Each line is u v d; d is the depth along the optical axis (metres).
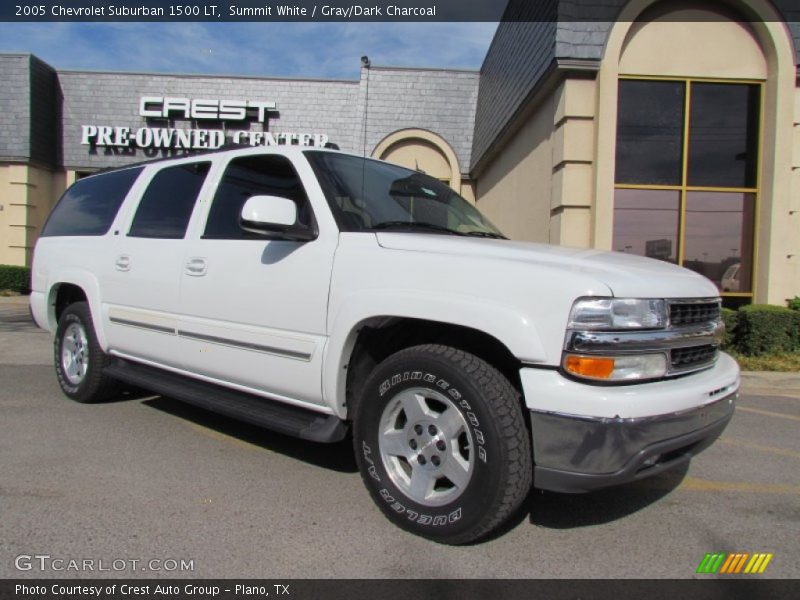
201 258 3.74
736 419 5.26
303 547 2.70
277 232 3.15
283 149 3.61
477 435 2.54
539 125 9.48
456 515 2.62
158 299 4.06
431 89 15.59
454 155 15.44
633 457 2.38
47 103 15.59
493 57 13.23
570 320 2.40
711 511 3.23
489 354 2.88
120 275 4.42
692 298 2.77
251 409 3.52
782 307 7.91
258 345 3.39
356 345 3.09
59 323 5.23
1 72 14.80
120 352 4.60
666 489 3.55
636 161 8.50
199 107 15.58
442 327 2.94
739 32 8.36
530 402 2.45
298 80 15.87
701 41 8.34
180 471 3.57
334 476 3.55
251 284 3.43
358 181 3.53
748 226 8.64
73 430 4.31
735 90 8.54
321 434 3.12
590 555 2.71
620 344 2.41
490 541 2.81
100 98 15.88
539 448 2.45
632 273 2.64
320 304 3.10
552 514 3.14
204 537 2.76
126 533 2.78
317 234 3.21
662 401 2.44
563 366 2.41
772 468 3.96
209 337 3.68
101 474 3.49
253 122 15.80
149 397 5.34
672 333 2.58
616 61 7.91
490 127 12.84
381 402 2.89
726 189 8.54
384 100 15.56
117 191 4.82
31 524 2.84
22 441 4.05
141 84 15.88
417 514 2.76
